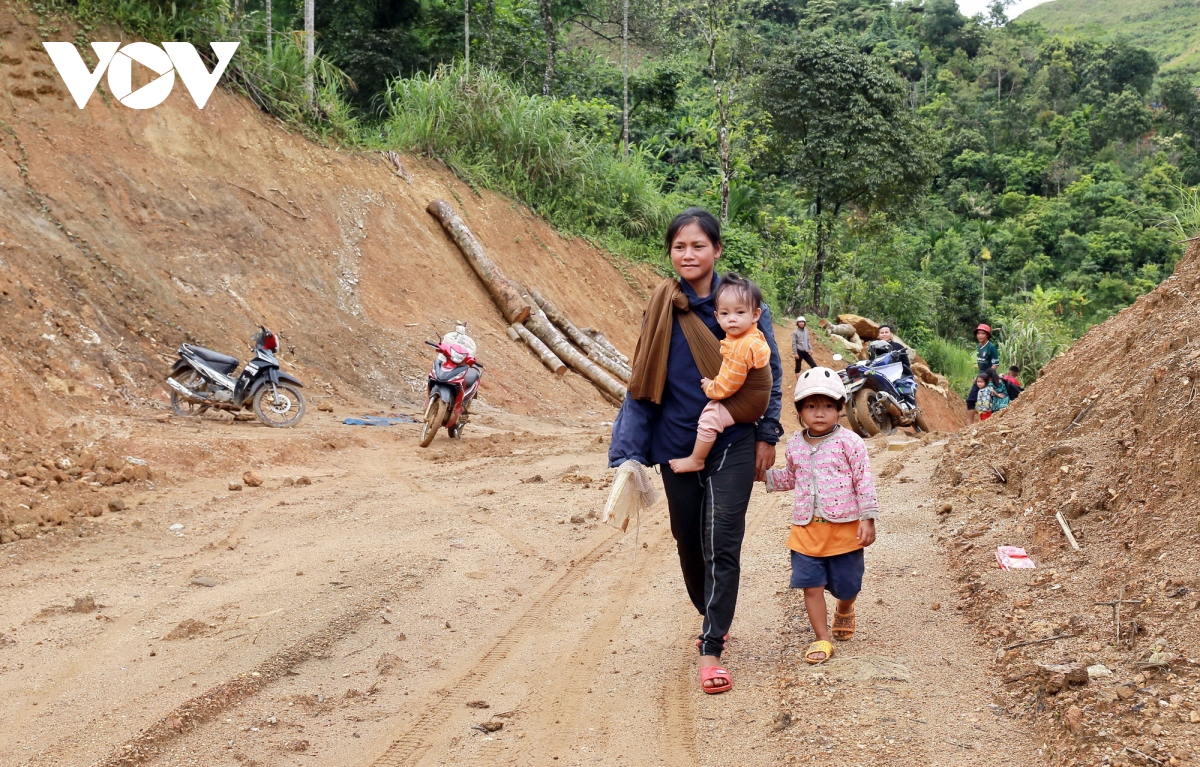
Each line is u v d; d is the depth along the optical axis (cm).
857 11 10506
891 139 3145
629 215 2511
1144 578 380
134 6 1503
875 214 3394
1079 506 476
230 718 377
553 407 1588
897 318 3625
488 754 347
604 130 2966
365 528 682
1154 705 304
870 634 427
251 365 1078
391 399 1385
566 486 833
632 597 525
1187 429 430
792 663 406
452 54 3206
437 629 481
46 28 1377
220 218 1458
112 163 1365
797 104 3098
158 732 357
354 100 3080
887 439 1015
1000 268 6550
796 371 2002
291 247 1535
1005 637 394
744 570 555
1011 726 328
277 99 1748
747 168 3400
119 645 454
